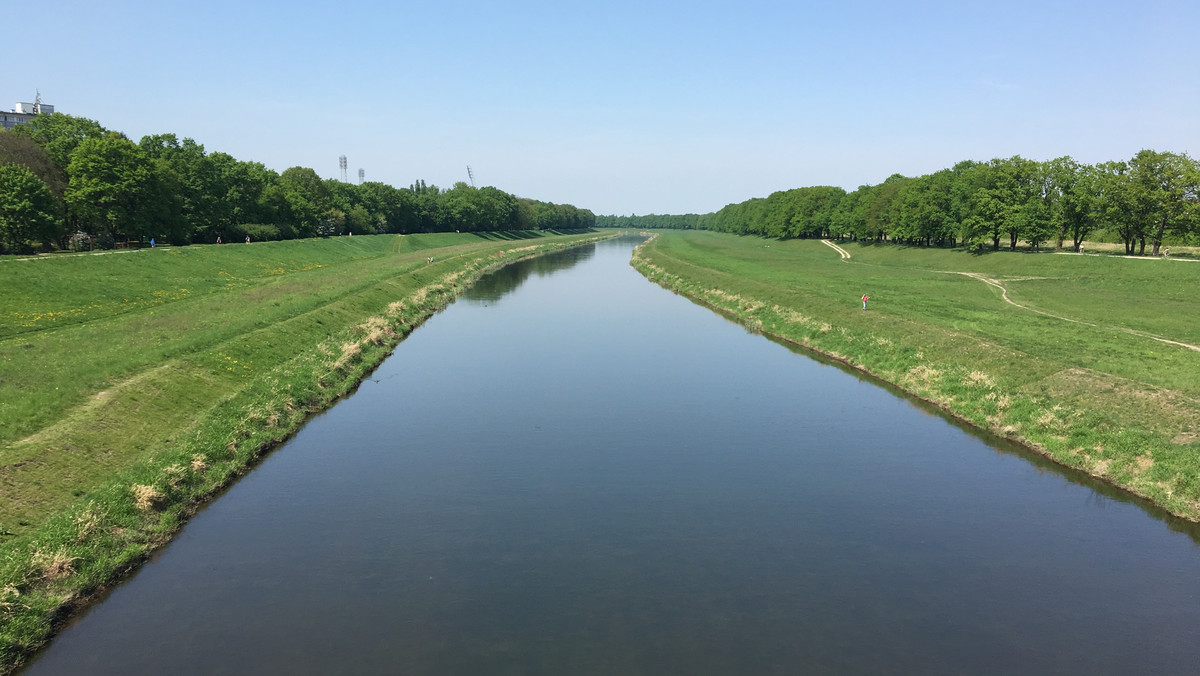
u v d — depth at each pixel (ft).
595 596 52.80
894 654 45.65
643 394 109.40
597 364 130.00
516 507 68.74
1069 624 49.29
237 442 78.95
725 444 87.15
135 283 153.07
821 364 131.95
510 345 147.02
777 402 105.60
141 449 70.59
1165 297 173.27
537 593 53.16
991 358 107.24
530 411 100.12
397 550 59.77
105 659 44.52
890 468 79.20
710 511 68.08
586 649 45.91
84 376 80.74
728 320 184.44
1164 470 69.72
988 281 213.46
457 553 59.41
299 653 45.14
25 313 116.06
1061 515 67.00
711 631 48.26
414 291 200.95
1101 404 84.74
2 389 73.31
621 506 69.10
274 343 112.47
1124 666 44.47
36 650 45.24
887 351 126.00
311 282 180.24
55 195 202.18
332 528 63.77
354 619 49.29
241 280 187.42
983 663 44.73
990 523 65.46
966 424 94.94
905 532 63.62
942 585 54.60
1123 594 53.26
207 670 43.29
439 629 48.19
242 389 92.17
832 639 47.39
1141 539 62.18
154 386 82.48
